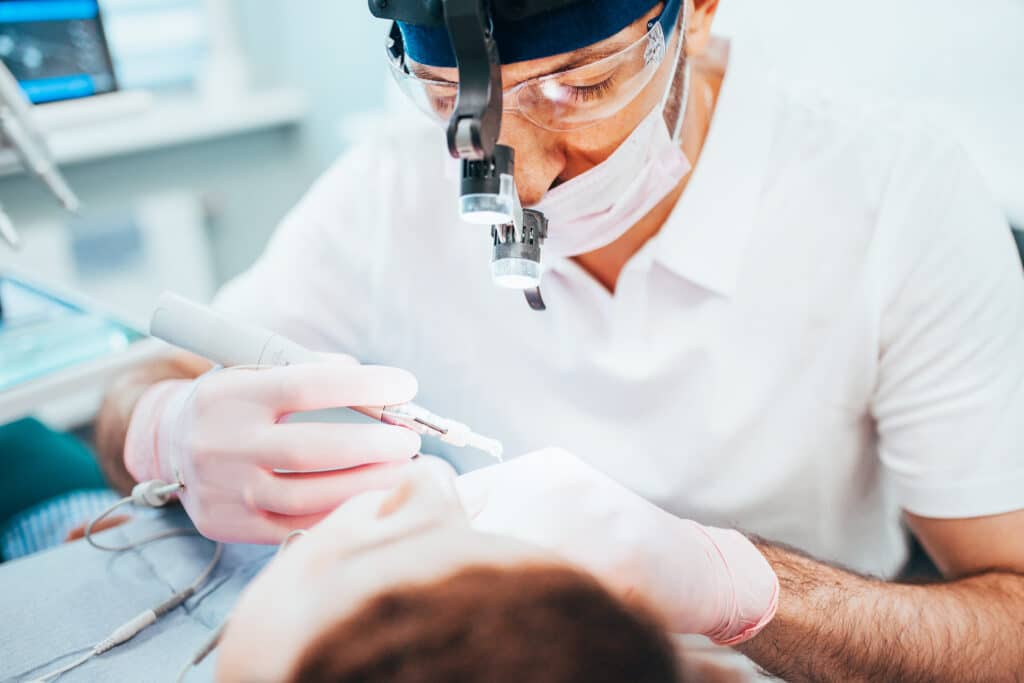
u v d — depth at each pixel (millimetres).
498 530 568
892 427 837
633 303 864
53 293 1213
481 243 953
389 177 1032
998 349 771
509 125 613
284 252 1094
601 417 913
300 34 2244
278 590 423
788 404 864
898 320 819
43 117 1467
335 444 674
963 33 1198
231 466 681
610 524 595
